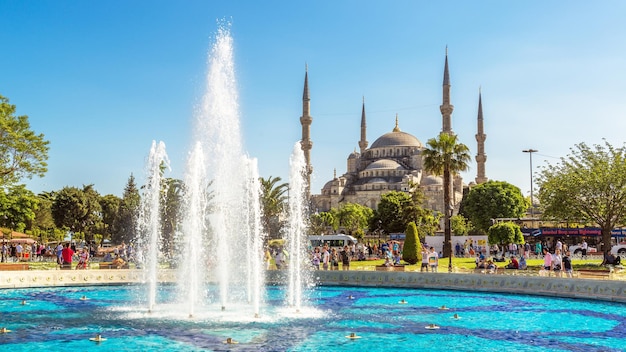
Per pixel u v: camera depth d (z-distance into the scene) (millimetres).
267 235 66625
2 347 16562
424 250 39938
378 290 32969
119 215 95875
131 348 16438
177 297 29141
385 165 156250
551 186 45438
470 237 60781
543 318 22344
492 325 20656
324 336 18375
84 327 19812
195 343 17141
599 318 22312
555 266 33062
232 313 23234
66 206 97125
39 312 23469
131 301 27328
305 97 141250
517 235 54625
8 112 45344
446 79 134375
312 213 120438
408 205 96875
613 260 40781
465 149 54125
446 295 30281
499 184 111125
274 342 17375
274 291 32188
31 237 59125
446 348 16703
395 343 17359
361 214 122562
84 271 34906
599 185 42406
